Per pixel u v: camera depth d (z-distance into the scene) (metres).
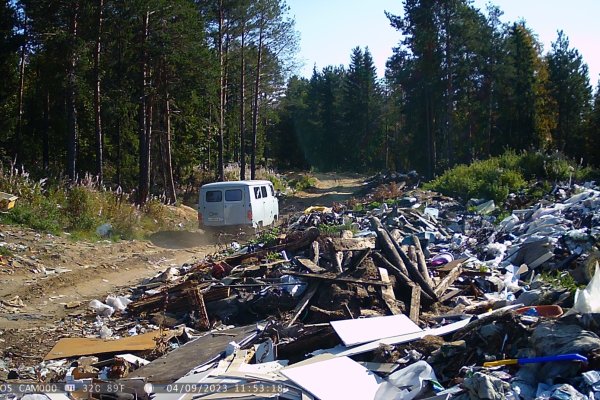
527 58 48.25
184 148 38.53
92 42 22.42
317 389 5.12
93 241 15.76
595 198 13.95
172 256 15.96
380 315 7.63
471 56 41.56
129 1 22.12
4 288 10.27
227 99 45.06
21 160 28.30
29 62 32.00
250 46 37.94
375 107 83.31
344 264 9.43
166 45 24.75
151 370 6.34
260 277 9.77
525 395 4.43
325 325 7.16
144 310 9.21
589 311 5.20
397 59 44.34
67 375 6.32
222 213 18.52
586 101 54.62
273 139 79.25
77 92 23.05
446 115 43.06
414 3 40.50
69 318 9.04
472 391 4.39
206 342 7.22
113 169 33.75
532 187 18.97
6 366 6.80
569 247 10.19
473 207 17.30
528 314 6.23
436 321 7.37
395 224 13.43
